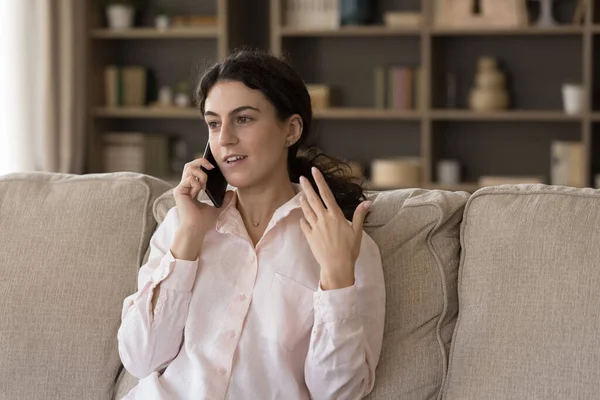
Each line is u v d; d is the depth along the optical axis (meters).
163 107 5.83
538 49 5.57
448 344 2.09
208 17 5.75
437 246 2.15
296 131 2.08
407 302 2.10
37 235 2.37
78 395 2.26
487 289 2.02
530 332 1.94
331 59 5.82
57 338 2.28
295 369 1.97
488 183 5.45
